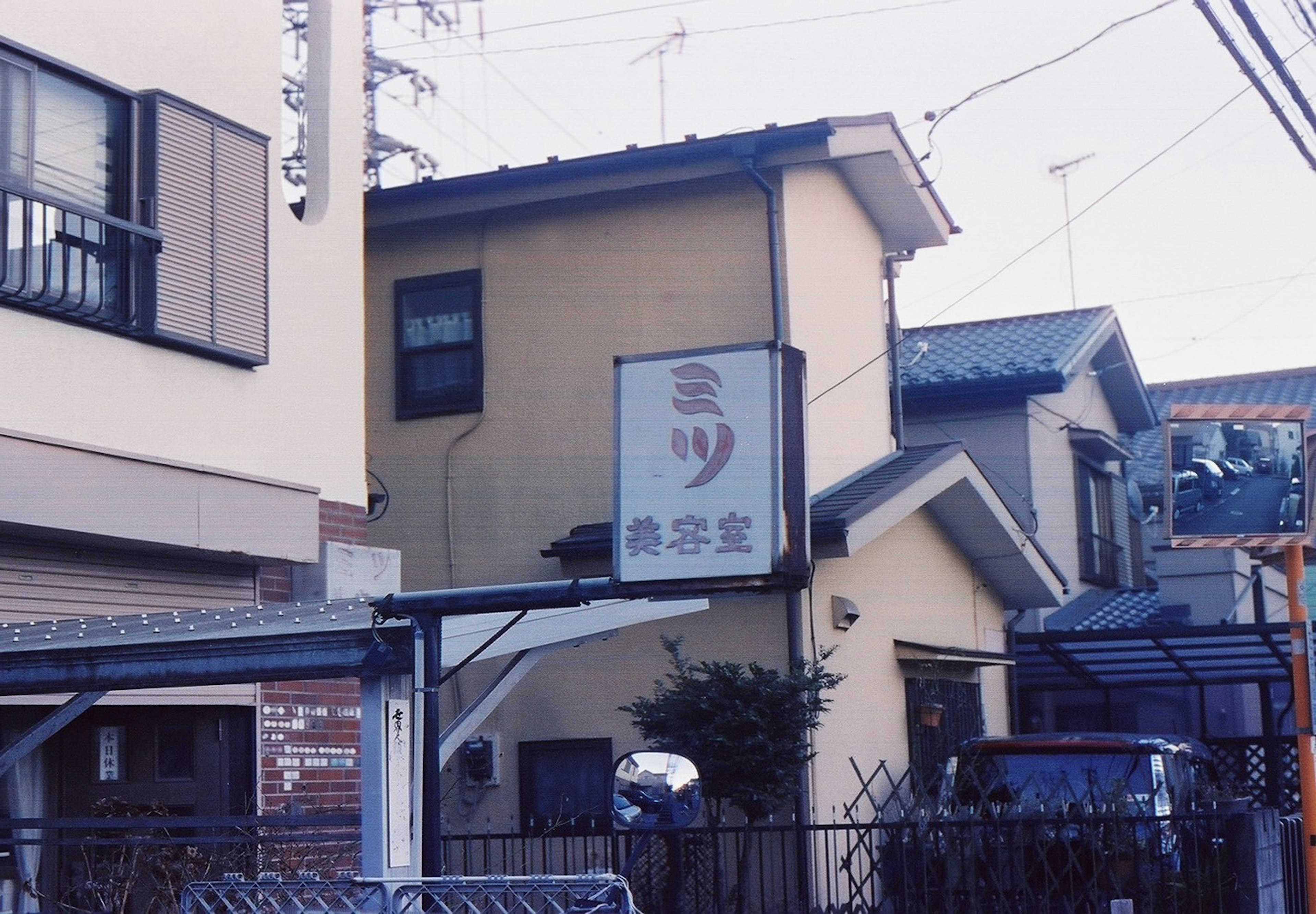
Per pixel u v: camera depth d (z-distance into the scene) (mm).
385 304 13844
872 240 14227
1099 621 17359
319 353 9484
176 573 8500
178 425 8328
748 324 12430
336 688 9383
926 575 13195
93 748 8102
